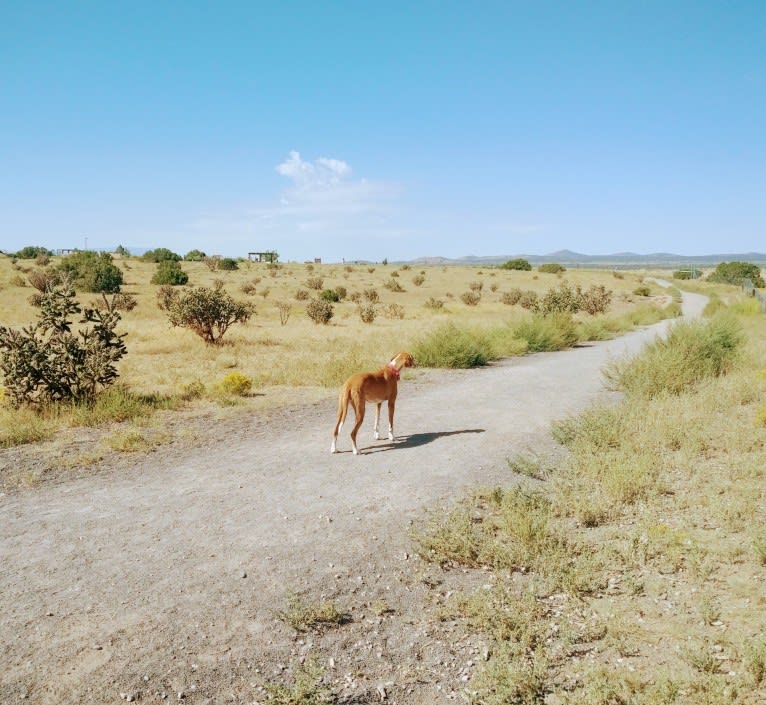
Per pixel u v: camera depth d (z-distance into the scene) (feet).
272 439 33.17
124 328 93.25
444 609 15.76
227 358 63.67
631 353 72.33
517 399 44.19
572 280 318.04
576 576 16.67
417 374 56.54
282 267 365.20
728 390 39.68
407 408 41.52
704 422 32.35
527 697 12.25
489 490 24.06
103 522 21.45
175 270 204.44
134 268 266.98
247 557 18.63
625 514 21.59
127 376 52.31
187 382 49.39
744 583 16.24
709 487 23.47
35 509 22.76
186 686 12.69
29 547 19.34
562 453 29.81
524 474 26.58
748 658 12.74
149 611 15.49
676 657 13.32
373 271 357.61
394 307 137.80
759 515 20.51
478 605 15.61
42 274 163.32
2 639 14.20
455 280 302.25
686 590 16.12
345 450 30.83
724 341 53.47
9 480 26.09
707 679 12.22
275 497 23.91
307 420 37.91
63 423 36.14
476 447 31.04
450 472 26.89
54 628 14.67
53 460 28.71
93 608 15.61
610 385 49.44
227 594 16.38
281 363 60.34
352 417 38.60
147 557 18.61
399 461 28.66
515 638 14.44
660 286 319.68
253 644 14.20
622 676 12.63
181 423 36.83
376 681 13.04
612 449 28.76
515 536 19.57
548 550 18.51
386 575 17.65
